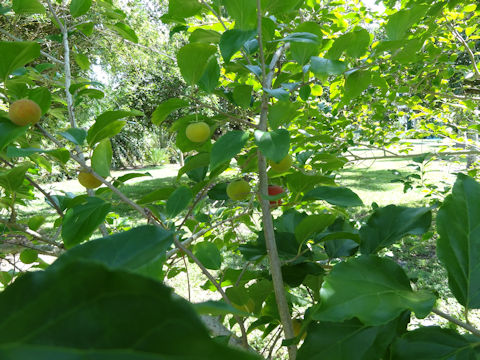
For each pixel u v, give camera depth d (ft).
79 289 0.91
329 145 11.78
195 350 0.83
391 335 2.60
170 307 0.88
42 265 6.34
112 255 2.18
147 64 27.25
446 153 12.53
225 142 3.20
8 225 4.89
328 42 5.23
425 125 13.10
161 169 71.51
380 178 40.22
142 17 24.70
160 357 0.83
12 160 5.70
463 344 2.42
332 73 3.83
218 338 3.53
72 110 5.00
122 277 0.91
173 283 15.62
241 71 4.72
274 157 3.04
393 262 2.67
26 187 6.14
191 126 4.25
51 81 6.04
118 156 55.83
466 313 2.60
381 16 11.46
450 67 11.28
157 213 4.59
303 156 5.28
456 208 2.77
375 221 3.92
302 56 4.20
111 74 26.25
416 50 4.72
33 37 19.72
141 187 46.37
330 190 4.03
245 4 3.37
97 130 3.92
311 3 7.80
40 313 0.91
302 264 4.13
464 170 14.47
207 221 6.44
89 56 23.48
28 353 0.86
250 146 5.65
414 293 2.54
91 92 4.97
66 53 5.52
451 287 2.66
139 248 2.25
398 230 3.75
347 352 2.58
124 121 4.06
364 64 4.82
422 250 17.44
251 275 5.46
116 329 0.88
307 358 2.62
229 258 17.46
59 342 0.88
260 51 3.61
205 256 4.99
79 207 3.74
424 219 3.69
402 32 4.62
